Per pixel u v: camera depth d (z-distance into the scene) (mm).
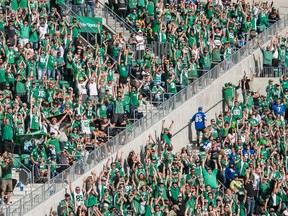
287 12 133750
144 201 108500
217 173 113312
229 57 123062
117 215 107188
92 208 106688
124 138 113312
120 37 121125
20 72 114250
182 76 121375
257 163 114438
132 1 126125
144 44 122500
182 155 113000
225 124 117125
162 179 110375
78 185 108562
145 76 120000
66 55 117625
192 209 109188
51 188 106750
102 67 118375
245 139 116375
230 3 129000
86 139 112375
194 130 118812
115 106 115375
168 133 115438
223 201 111375
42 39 117750
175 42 123562
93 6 124188
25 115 111125
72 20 120438
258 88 123438
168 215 108625
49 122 111375
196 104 119625
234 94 122000
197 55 123375
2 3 119062
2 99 111438
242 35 127625
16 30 117688
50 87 114000
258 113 119562
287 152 116500
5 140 109562
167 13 125250
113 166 110062
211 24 126250
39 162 108250
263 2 130250
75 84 116750
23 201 104750
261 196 112875
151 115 115812
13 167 108000
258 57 124688
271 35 126875
